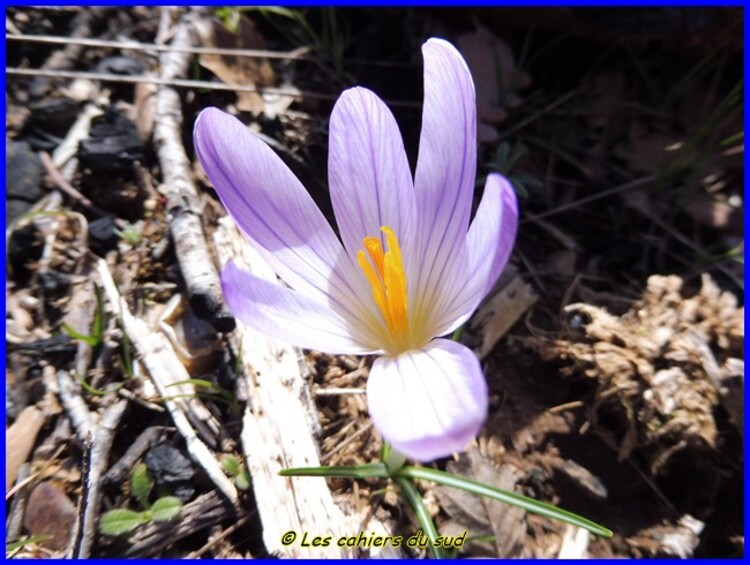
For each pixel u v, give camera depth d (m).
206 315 0.13
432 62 0.10
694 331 0.13
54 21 0.16
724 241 0.16
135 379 0.13
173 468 0.12
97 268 0.14
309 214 0.10
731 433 0.13
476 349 0.14
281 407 0.12
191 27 0.17
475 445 0.13
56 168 0.15
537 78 0.19
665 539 0.12
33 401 0.12
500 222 0.08
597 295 0.15
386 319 0.10
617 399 0.13
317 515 0.11
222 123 0.09
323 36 0.17
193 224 0.14
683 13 0.17
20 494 0.11
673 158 0.17
